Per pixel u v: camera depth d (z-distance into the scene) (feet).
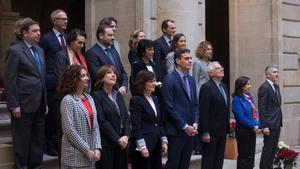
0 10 49.65
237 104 30.27
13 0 57.82
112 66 22.53
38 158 23.58
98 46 25.08
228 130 28.30
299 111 50.72
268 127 32.42
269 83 32.91
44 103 23.56
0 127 28.55
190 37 37.86
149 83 23.63
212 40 63.82
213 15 63.93
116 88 23.63
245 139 30.09
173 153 25.05
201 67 29.91
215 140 27.32
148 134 23.30
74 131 19.22
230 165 35.24
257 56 49.01
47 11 61.16
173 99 25.22
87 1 39.06
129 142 23.44
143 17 36.94
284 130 48.42
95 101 21.58
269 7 48.44
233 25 50.11
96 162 21.59
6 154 23.80
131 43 28.94
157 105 24.08
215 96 27.14
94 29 38.83
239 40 49.93
